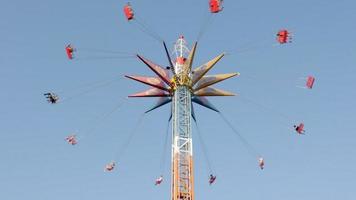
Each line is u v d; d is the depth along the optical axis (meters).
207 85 78.06
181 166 73.69
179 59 80.38
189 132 75.88
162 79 77.81
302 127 82.00
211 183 79.31
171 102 78.88
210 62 77.62
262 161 82.88
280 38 80.56
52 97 79.00
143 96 77.88
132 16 78.00
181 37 84.19
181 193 72.12
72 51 80.44
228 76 78.12
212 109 79.00
